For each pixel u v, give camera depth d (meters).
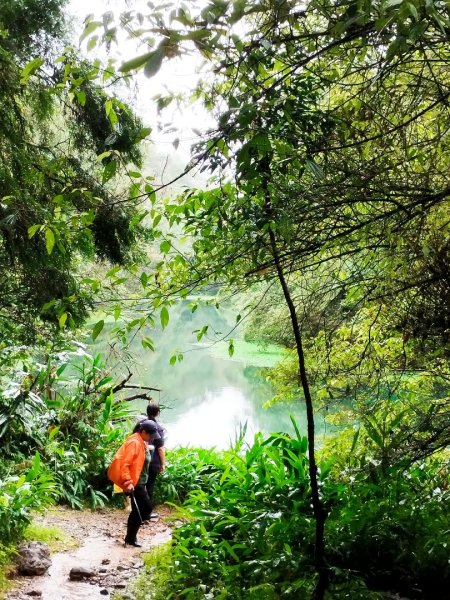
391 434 5.77
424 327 4.43
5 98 5.55
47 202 5.84
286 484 5.99
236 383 20.98
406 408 6.02
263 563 4.67
